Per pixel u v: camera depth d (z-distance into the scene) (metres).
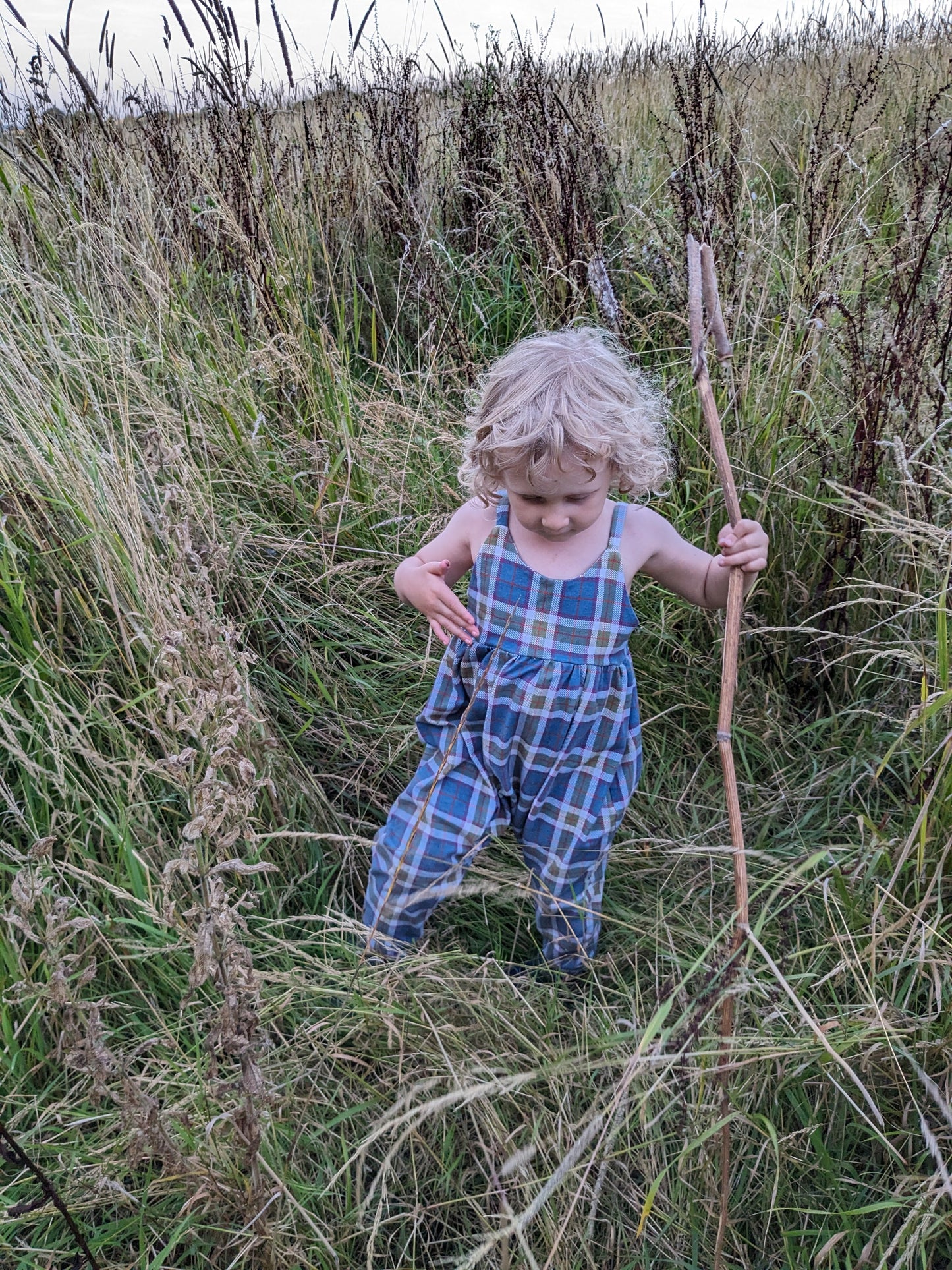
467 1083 1.56
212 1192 1.38
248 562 2.57
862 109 4.78
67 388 2.57
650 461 1.72
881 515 2.20
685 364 2.93
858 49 5.83
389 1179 1.57
